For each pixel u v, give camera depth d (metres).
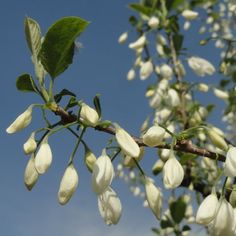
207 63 0.64
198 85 0.63
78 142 0.35
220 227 0.34
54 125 0.35
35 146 0.35
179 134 0.35
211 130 0.36
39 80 0.35
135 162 0.36
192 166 0.57
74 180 0.35
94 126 0.34
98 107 0.35
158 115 0.60
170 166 0.35
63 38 0.35
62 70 0.36
